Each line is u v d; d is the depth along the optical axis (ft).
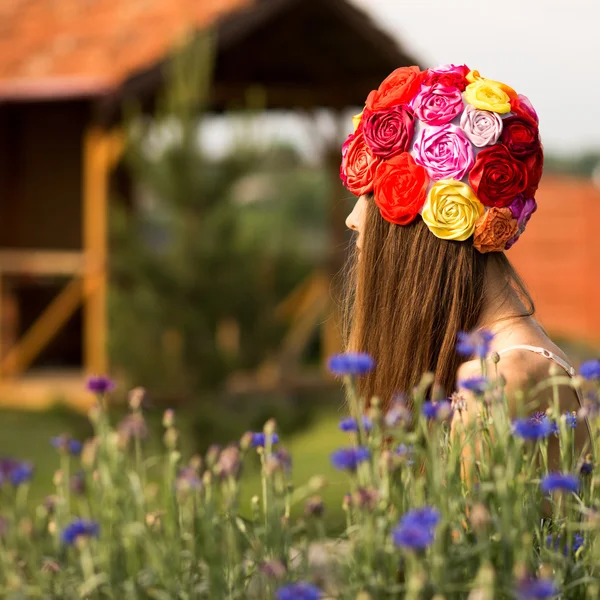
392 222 7.72
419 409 5.29
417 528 4.36
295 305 42.78
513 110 7.77
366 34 39.04
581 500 5.65
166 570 5.11
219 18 34.24
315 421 24.89
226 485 5.61
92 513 5.66
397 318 7.64
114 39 36.29
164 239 26.09
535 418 6.10
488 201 7.59
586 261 66.59
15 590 5.17
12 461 5.46
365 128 7.89
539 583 4.31
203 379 24.70
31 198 43.11
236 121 25.84
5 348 38.24
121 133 34.78
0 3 40.34
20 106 42.96
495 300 7.59
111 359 25.00
